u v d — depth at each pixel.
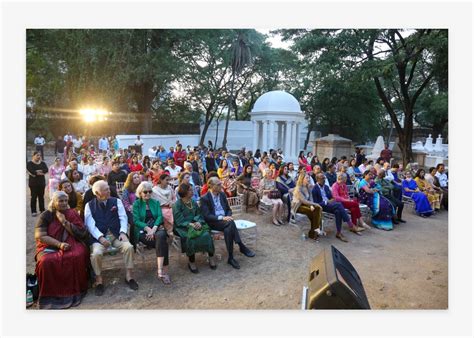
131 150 14.73
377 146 19.89
